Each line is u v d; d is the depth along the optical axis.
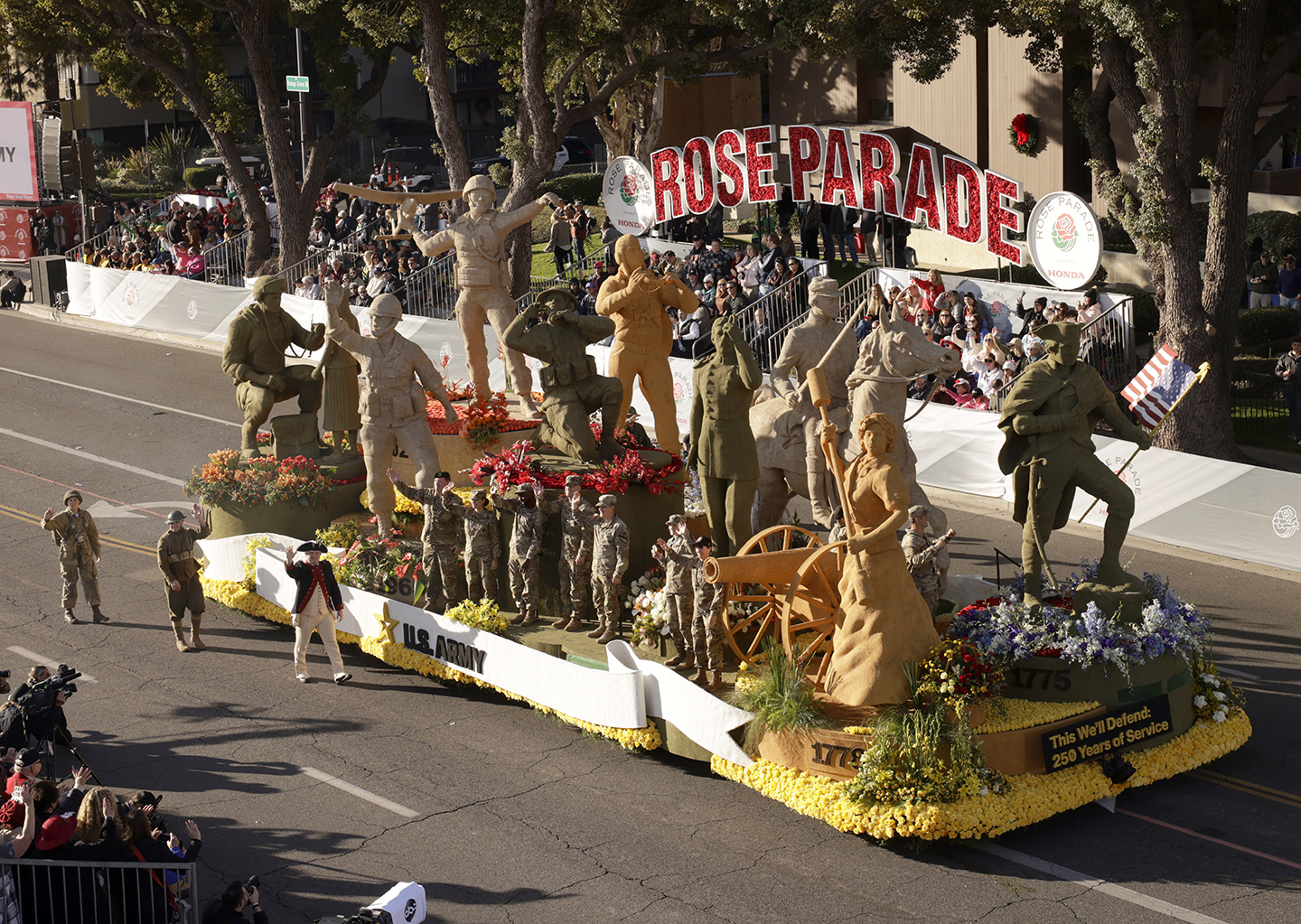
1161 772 14.59
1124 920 12.24
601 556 16.45
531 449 18.69
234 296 38.66
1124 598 15.16
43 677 15.27
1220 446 25.72
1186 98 24.72
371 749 16.17
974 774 13.60
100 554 21.61
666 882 13.05
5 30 45.91
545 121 36.09
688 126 44.62
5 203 54.59
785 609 14.60
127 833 12.13
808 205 34.94
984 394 26.31
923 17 29.88
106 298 42.31
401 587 18.66
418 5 36.50
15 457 28.73
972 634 14.72
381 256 38.81
